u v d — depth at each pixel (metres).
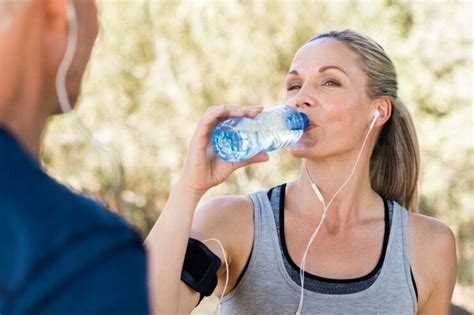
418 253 2.32
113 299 1.01
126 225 1.08
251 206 2.30
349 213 2.32
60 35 1.13
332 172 2.31
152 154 7.59
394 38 6.96
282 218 2.28
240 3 7.14
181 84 7.33
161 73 7.36
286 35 7.12
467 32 7.09
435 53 7.04
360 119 2.31
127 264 1.04
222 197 2.31
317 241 2.27
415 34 7.01
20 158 1.06
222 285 2.27
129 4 7.20
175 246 2.03
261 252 2.23
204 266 2.13
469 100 7.03
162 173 7.62
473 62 7.07
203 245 2.15
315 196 2.30
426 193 7.10
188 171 2.06
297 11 7.09
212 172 2.06
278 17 7.13
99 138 7.39
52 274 1.00
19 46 1.08
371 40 2.37
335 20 7.03
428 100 6.98
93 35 1.19
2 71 1.07
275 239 2.25
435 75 7.05
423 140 6.95
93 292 1.00
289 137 2.16
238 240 2.24
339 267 2.25
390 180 2.53
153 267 2.01
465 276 7.82
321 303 2.20
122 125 7.47
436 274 2.34
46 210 1.03
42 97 1.13
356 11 7.03
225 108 2.07
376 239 2.32
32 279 1.00
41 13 1.11
